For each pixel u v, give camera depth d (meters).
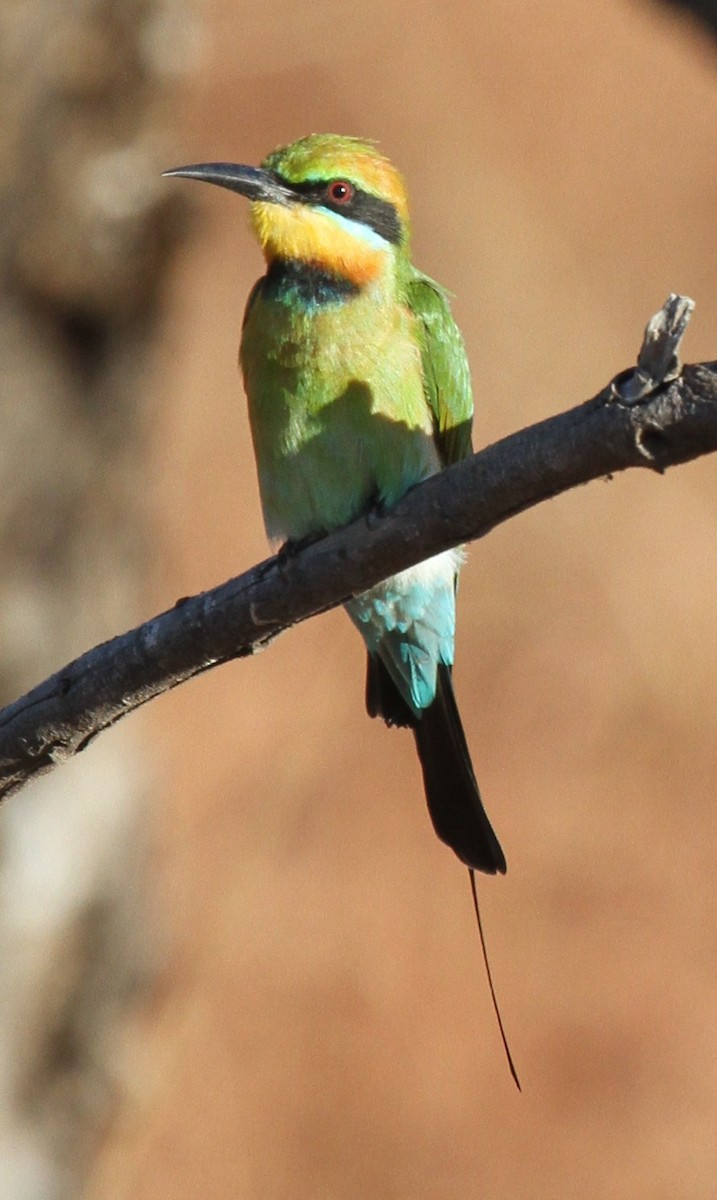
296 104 21.25
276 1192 13.09
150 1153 12.75
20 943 8.78
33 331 8.96
